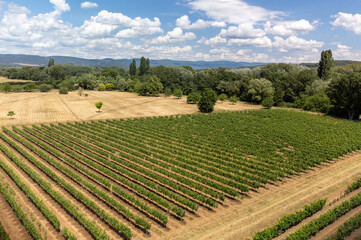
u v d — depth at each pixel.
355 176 40.81
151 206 31.58
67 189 34.56
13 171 38.81
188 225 27.39
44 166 39.25
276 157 50.44
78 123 76.00
